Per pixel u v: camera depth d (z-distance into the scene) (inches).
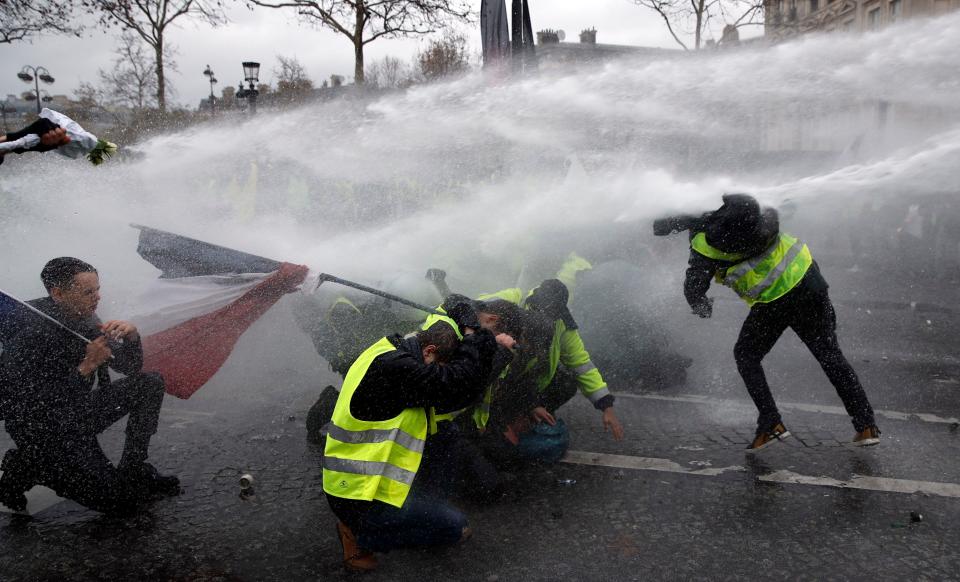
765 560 131.4
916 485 159.6
